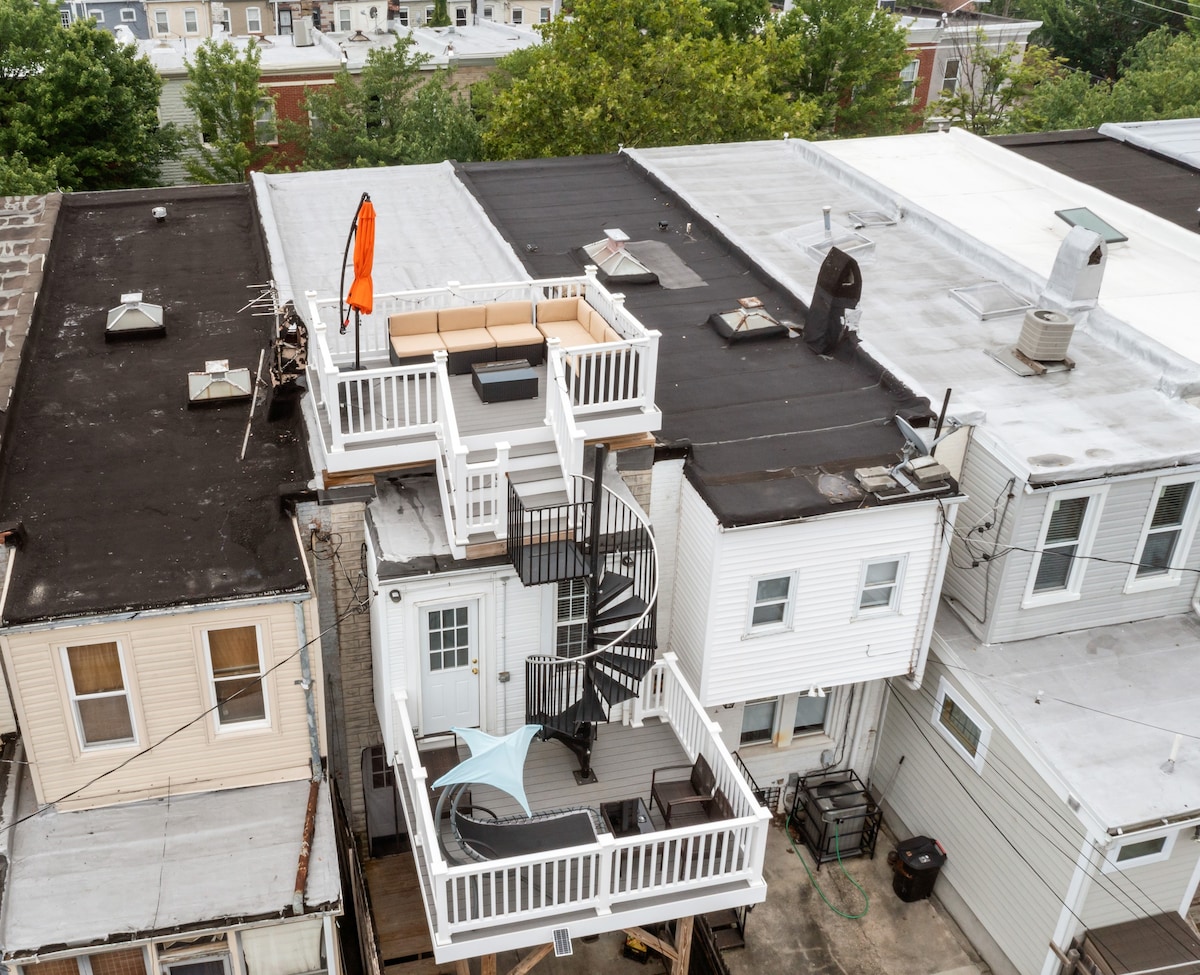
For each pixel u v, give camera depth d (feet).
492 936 42.39
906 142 100.42
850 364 62.28
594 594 45.55
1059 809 49.39
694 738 50.85
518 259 69.97
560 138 119.44
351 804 57.06
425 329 54.34
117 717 45.19
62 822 45.52
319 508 49.42
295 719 47.03
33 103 118.01
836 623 53.57
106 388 56.70
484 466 45.01
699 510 51.16
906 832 61.46
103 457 51.44
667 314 66.90
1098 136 106.93
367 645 52.95
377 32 190.29
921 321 68.33
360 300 48.19
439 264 70.74
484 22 216.33
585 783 50.01
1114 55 241.76
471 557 46.34
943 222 80.18
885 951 56.13
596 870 46.70
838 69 158.81
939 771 57.82
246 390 55.98
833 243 77.10
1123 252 79.97
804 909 58.08
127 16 226.38
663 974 54.08
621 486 50.37
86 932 41.22
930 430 55.83
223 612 43.80
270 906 42.80
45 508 47.80
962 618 57.82
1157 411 58.75
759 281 71.46
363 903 51.11
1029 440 55.11
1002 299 69.82
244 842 45.39
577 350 48.52
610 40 123.03
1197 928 56.13
